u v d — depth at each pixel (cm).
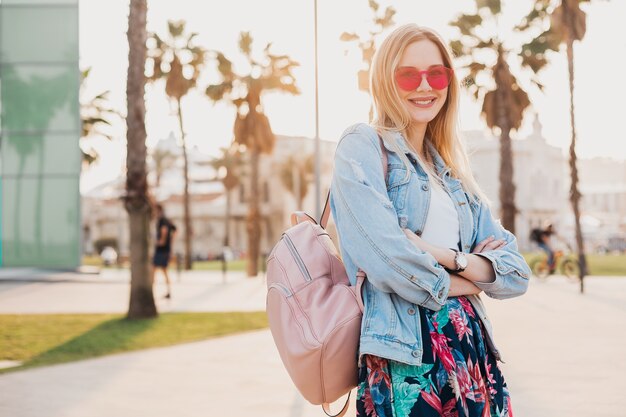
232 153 5359
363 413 208
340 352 209
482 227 237
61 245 2506
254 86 2984
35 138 2522
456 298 216
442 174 231
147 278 1162
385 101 228
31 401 568
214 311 1280
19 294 1728
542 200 6644
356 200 207
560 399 543
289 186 5469
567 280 2066
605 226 7962
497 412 215
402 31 229
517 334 907
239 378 659
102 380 656
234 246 6825
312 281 219
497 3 2697
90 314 1230
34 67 2536
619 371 650
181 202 6912
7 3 2538
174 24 3391
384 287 204
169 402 563
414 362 200
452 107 238
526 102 2806
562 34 2442
